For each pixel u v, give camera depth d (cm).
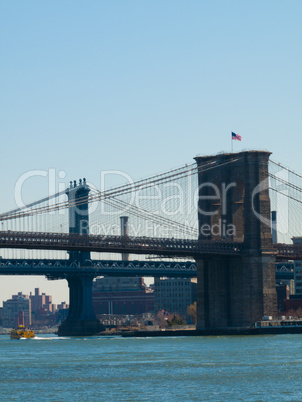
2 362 13100
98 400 8656
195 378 10212
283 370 10888
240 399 8569
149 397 8788
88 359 13275
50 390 9419
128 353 14475
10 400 8750
